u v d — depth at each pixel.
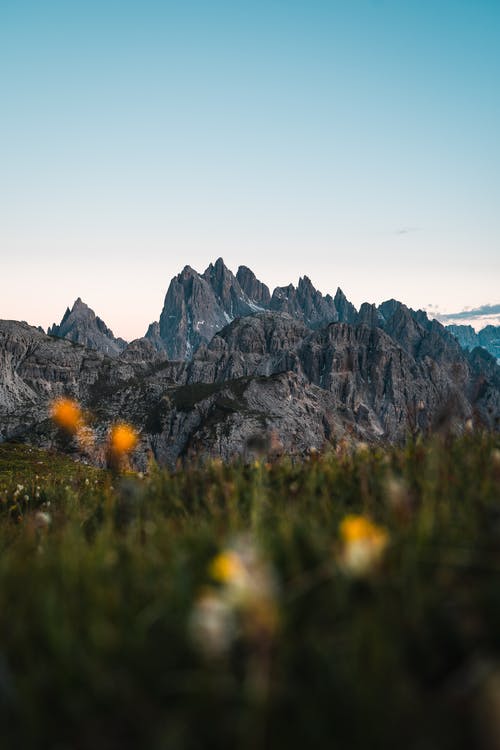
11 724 2.06
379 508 3.94
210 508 4.89
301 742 1.82
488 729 1.39
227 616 1.85
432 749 1.64
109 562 3.37
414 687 1.97
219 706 1.95
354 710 1.84
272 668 2.00
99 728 2.00
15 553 4.41
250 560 1.98
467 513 3.46
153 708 2.03
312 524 3.47
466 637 2.17
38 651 2.44
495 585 2.31
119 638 2.37
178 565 2.77
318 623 2.36
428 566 2.62
